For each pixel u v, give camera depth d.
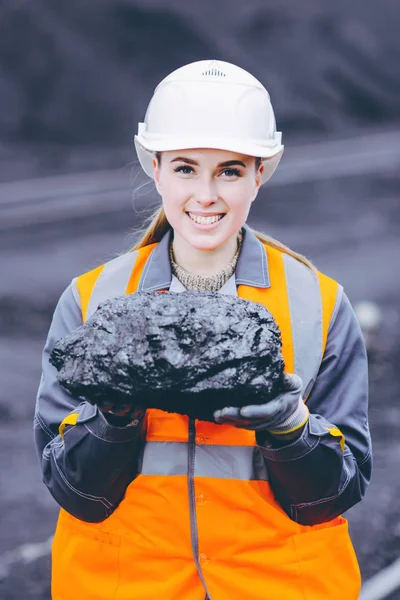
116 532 2.46
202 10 29.61
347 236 15.25
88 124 24.36
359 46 31.25
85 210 16.62
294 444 2.27
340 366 2.54
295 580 2.44
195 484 2.43
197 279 2.59
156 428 2.47
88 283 2.63
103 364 2.17
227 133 2.40
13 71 24.70
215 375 2.14
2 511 5.61
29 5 25.80
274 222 16.38
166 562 2.43
